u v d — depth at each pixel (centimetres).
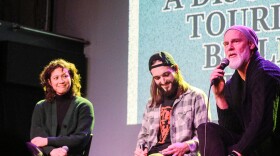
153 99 495
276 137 411
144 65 543
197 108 475
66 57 566
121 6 568
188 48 524
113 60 567
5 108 536
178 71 493
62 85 504
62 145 485
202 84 514
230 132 411
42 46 563
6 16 595
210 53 514
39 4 597
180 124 477
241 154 396
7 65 531
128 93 546
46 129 500
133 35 552
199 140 404
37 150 453
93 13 583
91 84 575
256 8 498
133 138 544
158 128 487
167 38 535
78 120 498
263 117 409
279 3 489
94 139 565
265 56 490
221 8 514
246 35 441
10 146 330
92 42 581
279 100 418
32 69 547
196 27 523
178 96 486
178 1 533
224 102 426
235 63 439
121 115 555
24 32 554
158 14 541
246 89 423
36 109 508
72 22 593
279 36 486
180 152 456
